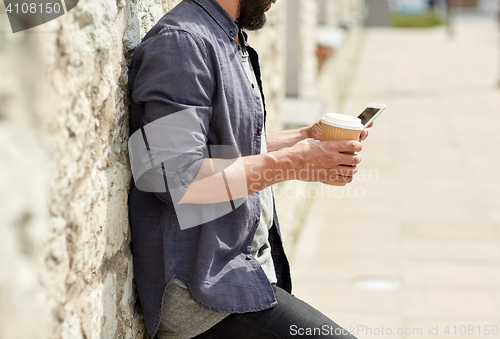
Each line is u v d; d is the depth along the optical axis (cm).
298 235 409
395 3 2320
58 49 95
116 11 124
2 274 72
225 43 132
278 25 392
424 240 399
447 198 484
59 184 95
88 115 109
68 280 101
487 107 855
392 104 874
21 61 81
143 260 135
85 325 109
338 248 389
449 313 303
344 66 997
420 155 612
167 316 134
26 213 81
